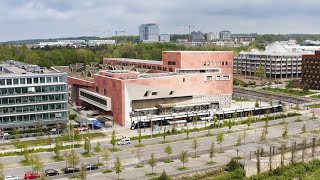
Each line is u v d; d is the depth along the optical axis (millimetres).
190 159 147125
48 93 183000
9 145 164625
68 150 158375
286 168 142750
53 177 128500
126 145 166000
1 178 120812
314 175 140875
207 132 187500
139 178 126312
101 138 176500
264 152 151625
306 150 157625
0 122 175875
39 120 182875
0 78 174000
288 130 191500
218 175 131625
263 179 135500
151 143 169250
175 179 126375
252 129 193500
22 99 178875
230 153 154250
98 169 136375
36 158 132250
